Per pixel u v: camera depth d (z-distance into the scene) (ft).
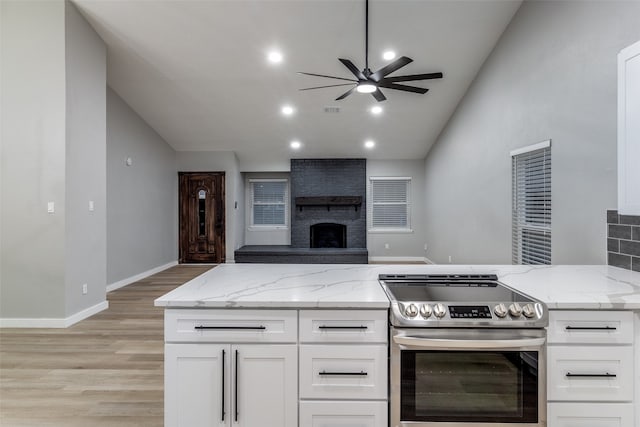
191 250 24.56
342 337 4.82
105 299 13.66
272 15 12.28
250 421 4.89
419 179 26.43
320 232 26.53
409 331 4.64
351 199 25.48
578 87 9.05
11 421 6.62
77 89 12.03
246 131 21.54
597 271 6.91
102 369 8.65
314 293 5.18
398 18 12.43
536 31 10.97
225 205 24.49
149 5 11.87
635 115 5.76
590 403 4.76
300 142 23.24
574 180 9.27
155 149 21.44
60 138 11.38
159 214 21.94
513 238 12.71
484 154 15.10
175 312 4.87
